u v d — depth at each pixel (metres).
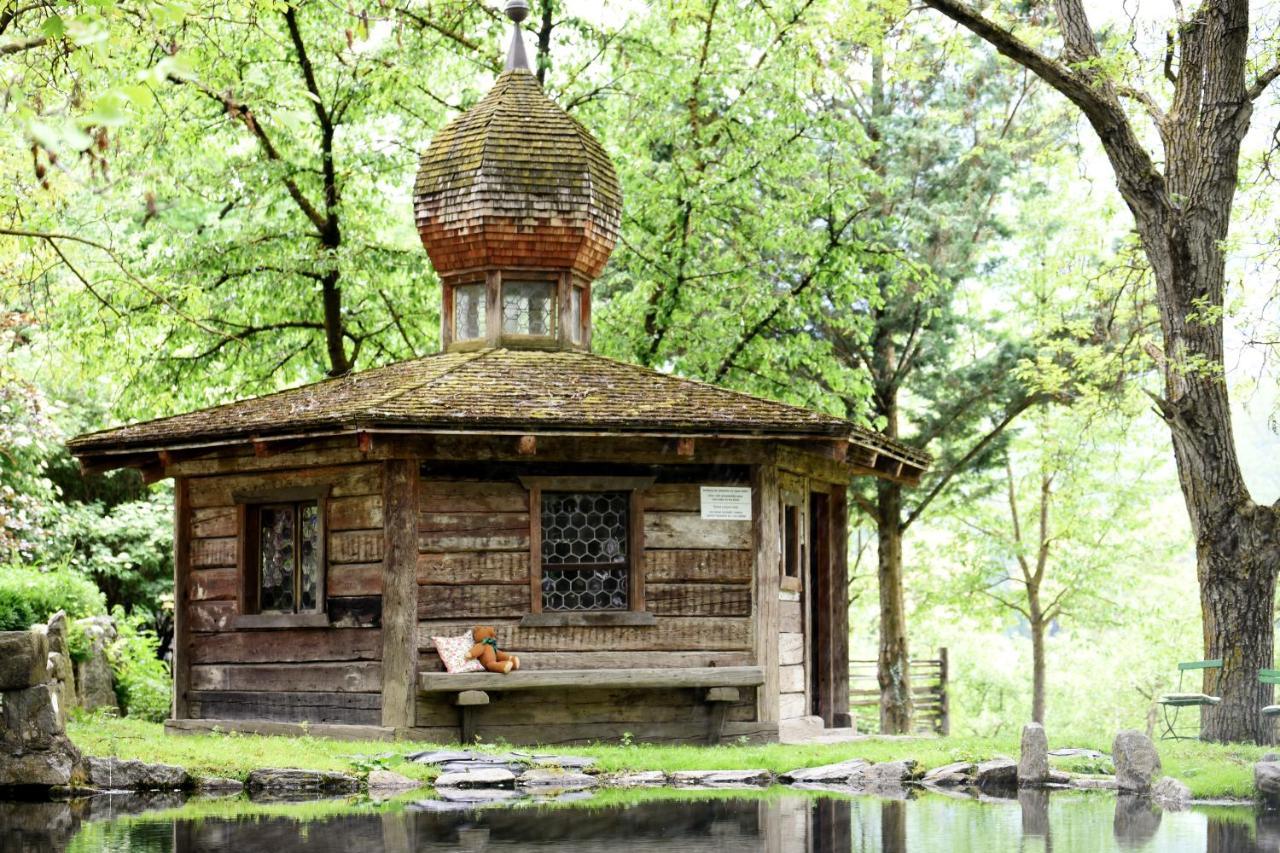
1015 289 32.12
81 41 8.84
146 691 23.58
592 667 17.12
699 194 25.14
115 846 10.10
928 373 30.27
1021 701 52.06
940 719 36.38
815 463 19.41
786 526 19.02
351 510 17.33
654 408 17.27
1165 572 48.28
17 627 19.14
